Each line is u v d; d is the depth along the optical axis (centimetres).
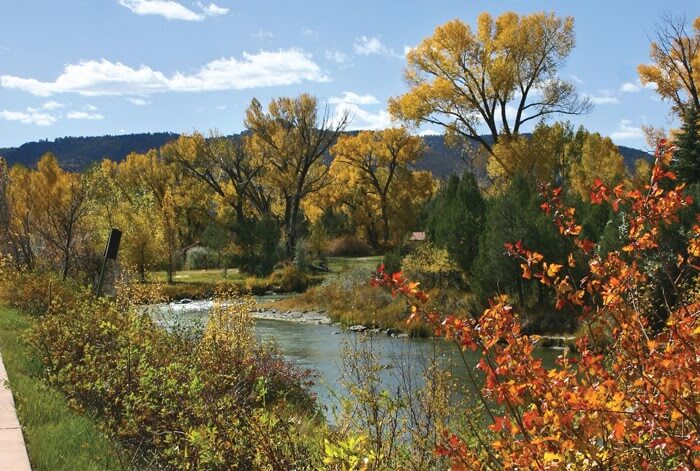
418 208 6444
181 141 5797
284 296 4247
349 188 6631
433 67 4425
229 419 565
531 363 318
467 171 3369
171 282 4497
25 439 593
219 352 985
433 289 2938
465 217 2984
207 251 5800
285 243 5409
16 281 1706
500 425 320
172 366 709
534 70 4253
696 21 3738
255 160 5722
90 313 974
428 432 486
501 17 4247
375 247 6688
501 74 4147
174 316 1370
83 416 698
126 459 588
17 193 2619
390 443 466
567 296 366
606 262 355
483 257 2642
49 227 2439
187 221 6384
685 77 3850
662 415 320
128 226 4128
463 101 4291
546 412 302
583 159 5844
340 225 7181
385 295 3167
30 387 781
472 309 2575
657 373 307
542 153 4200
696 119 3322
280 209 6594
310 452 481
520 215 2495
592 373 324
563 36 4175
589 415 303
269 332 2706
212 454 507
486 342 321
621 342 332
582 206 2838
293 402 958
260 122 5550
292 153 5566
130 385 733
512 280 2470
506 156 4166
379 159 6450
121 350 807
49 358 916
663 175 345
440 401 540
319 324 2961
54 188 3011
